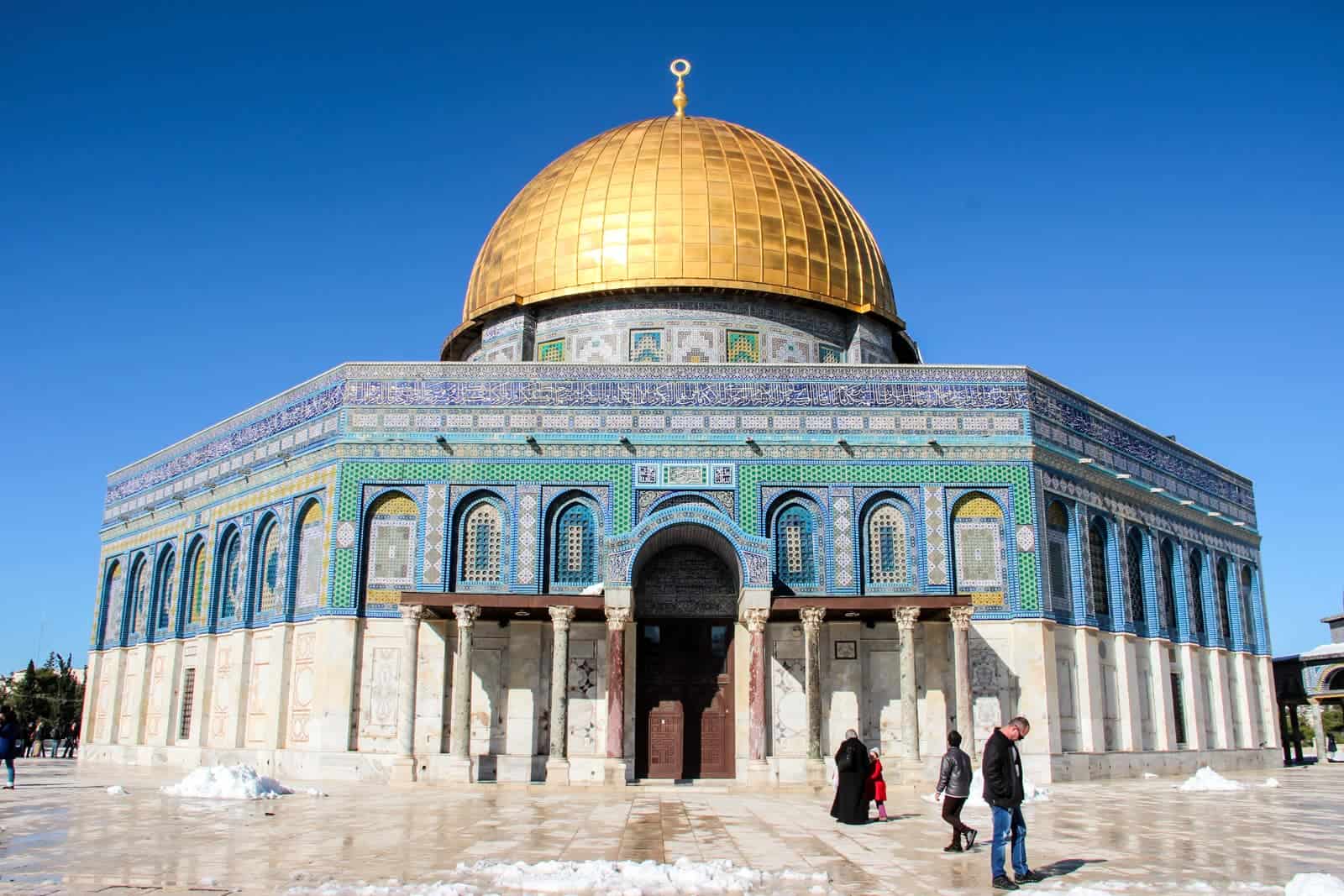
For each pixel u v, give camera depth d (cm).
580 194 3706
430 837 1677
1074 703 3138
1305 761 4784
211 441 3762
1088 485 3369
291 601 3184
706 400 3128
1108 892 1235
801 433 3112
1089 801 2411
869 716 2995
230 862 1405
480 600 2805
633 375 3138
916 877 1335
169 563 3956
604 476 3080
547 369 3139
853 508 3073
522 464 3089
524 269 3700
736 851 1551
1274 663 4881
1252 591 4422
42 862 1392
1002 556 3066
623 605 2775
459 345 4016
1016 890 1244
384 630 3006
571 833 1750
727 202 3634
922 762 2939
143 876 1291
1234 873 1360
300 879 1273
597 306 3622
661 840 1675
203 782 2388
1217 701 3925
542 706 2983
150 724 3847
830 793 2645
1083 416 3422
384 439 3095
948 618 2967
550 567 3050
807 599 2819
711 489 3072
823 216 3778
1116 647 3375
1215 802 2392
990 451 3117
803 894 1216
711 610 3095
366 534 3055
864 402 3141
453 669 2988
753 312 3600
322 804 2209
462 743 2809
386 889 1205
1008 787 1302
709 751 3036
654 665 3081
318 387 3244
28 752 6091
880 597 2811
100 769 3578
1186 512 3969
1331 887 1171
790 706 2984
